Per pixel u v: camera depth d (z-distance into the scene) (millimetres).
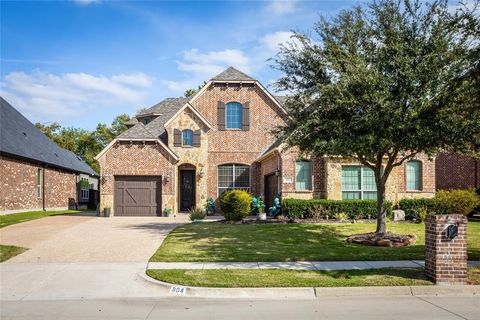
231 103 29344
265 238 16156
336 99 13438
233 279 10062
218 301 8812
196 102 29156
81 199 42625
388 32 13797
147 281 10195
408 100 13164
